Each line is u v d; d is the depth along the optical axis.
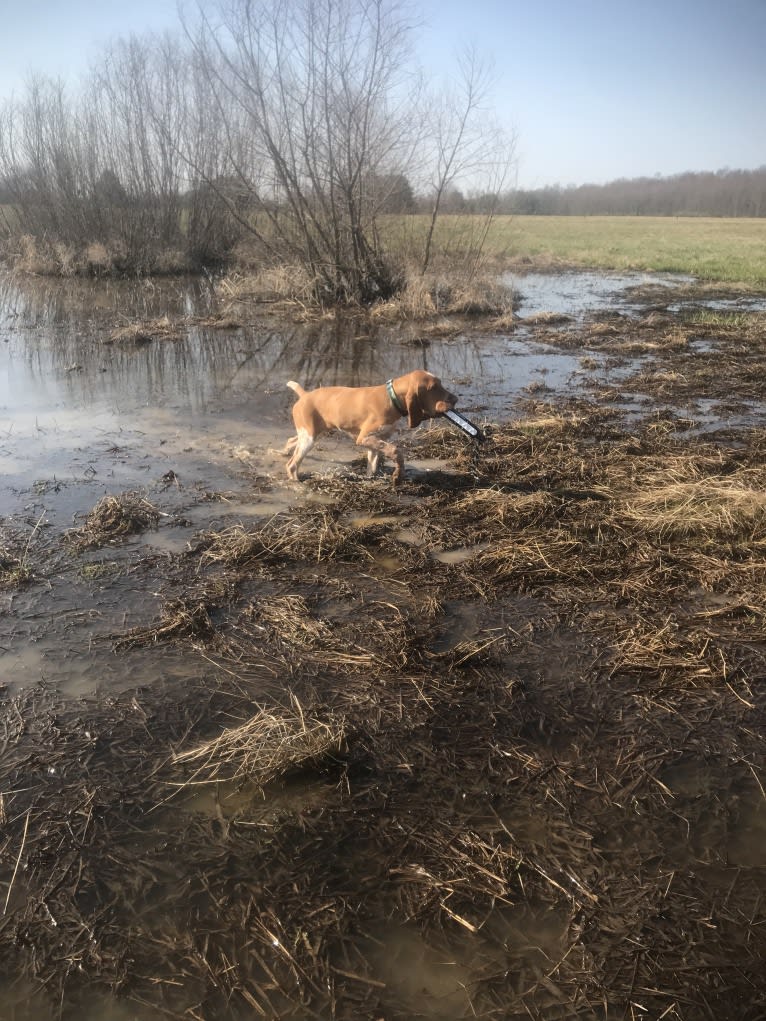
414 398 6.30
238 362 13.10
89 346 14.48
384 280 19.97
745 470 7.21
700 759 3.57
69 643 4.43
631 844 3.08
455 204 20.77
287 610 4.79
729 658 4.34
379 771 3.47
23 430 8.71
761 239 46.16
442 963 2.59
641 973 2.56
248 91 18.50
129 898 2.82
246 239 28.14
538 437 8.32
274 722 3.66
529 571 5.33
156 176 27.64
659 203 106.94
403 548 5.68
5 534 5.82
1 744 3.61
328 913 2.77
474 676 4.19
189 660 4.30
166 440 8.35
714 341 14.70
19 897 2.82
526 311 19.41
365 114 18.05
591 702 3.98
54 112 27.59
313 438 6.88
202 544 5.72
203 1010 2.44
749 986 2.52
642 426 8.97
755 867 2.98
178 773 3.44
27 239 28.69
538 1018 2.41
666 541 5.84
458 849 3.05
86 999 2.47
